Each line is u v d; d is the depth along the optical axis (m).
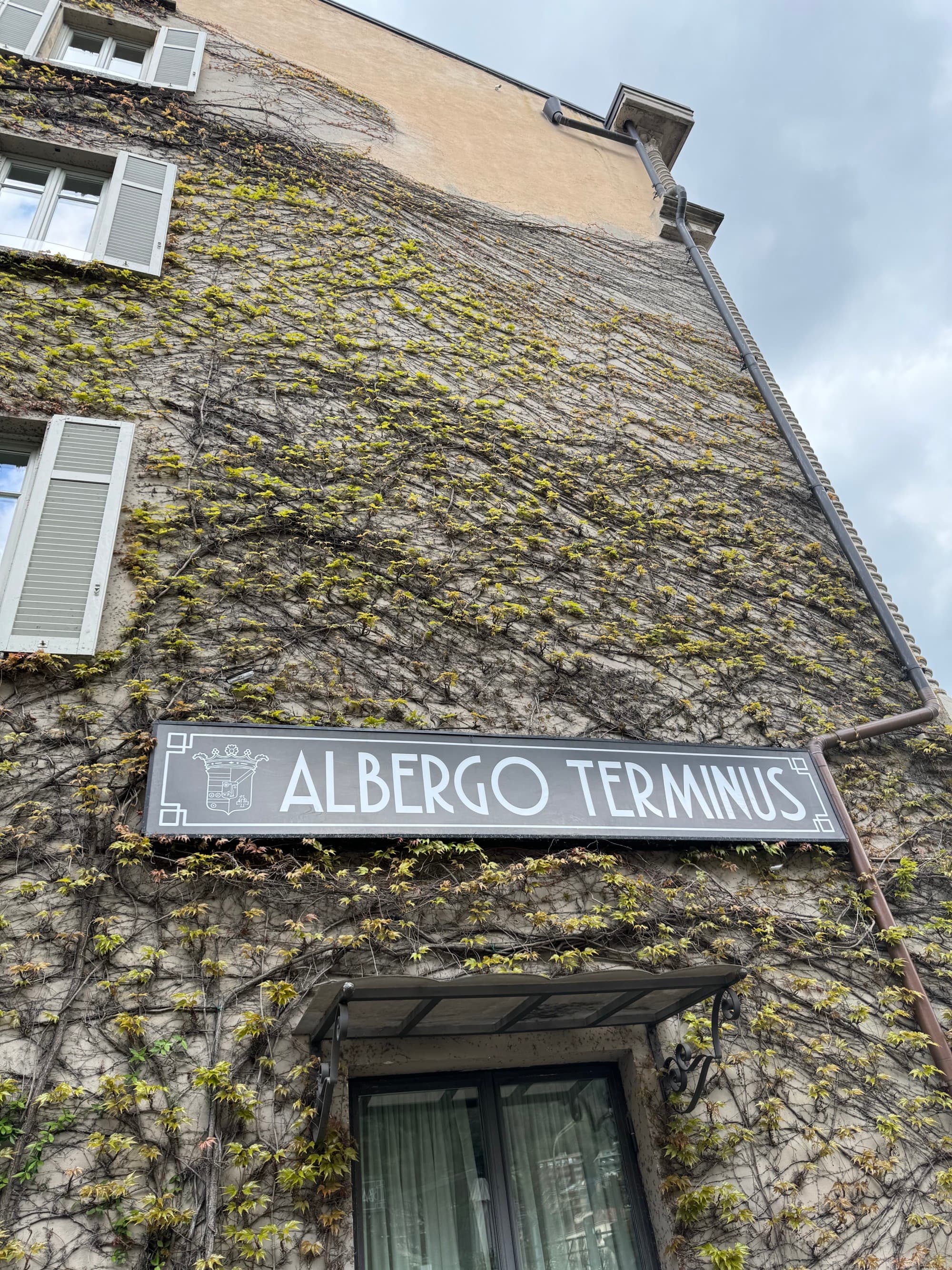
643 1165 4.39
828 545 7.64
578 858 4.79
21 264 6.14
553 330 8.17
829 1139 4.54
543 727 5.42
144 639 4.78
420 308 7.55
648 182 10.93
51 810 4.08
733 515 7.43
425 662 5.37
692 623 6.47
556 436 7.22
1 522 5.32
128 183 6.98
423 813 4.59
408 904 4.36
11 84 7.32
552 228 9.34
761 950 5.02
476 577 5.96
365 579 5.55
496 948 4.42
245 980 3.93
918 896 5.68
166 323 6.28
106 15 8.39
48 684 4.49
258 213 7.48
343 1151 3.66
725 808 5.39
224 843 4.15
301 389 6.38
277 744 4.54
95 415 5.67
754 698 6.23
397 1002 3.75
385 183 8.51
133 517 5.27
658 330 8.87
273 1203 3.53
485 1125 4.30
